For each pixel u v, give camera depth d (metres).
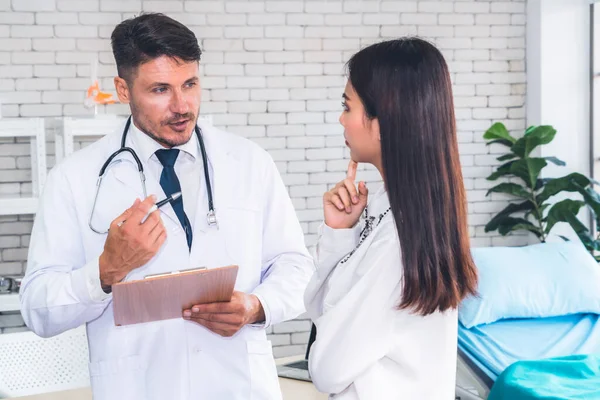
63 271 1.81
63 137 4.05
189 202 1.89
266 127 4.84
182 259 1.85
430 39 5.03
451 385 1.47
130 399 1.81
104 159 1.89
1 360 2.82
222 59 4.75
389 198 1.42
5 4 4.43
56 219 1.84
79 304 1.74
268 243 2.01
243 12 4.75
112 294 1.60
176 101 1.77
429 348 1.45
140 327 1.82
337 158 4.95
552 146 5.12
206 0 4.69
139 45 1.72
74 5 4.51
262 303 1.85
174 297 1.65
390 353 1.45
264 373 1.90
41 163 4.03
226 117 4.78
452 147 1.43
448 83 1.44
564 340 3.74
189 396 1.82
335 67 4.90
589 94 5.13
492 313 3.88
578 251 4.27
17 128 3.98
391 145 1.41
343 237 1.60
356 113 1.47
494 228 5.01
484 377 3.41
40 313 1.76
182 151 1.90
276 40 4.81
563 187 4.80
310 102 4.88
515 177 5.21
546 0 5.03
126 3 4.57
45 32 4.48
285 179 4.89
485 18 5.11
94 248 1.84
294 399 2.67
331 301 1.51
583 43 5.10
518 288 3.97
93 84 4.16
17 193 4.46
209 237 1.88
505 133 4.94
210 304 1.72
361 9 4.91
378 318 1.43
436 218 1.40
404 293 1.40
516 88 5.20
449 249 1.41
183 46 1.74
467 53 5.10
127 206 1.85
